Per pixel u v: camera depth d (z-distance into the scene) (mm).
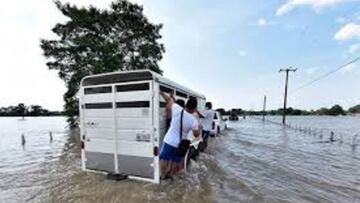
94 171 6281
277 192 5465
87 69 18859
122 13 20734
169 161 5734
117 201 4645
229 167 7738
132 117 5680
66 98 20578
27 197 5000
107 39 20359
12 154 11055
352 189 5816
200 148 9555
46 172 7086
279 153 10766
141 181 5602
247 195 5199
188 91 8328
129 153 5734
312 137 18812
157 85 5547
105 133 6066
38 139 17969
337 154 10961
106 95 6020
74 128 23312
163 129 5934
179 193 5141
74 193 5086
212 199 4898
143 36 22000
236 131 23281
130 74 5688
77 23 19203
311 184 6188
